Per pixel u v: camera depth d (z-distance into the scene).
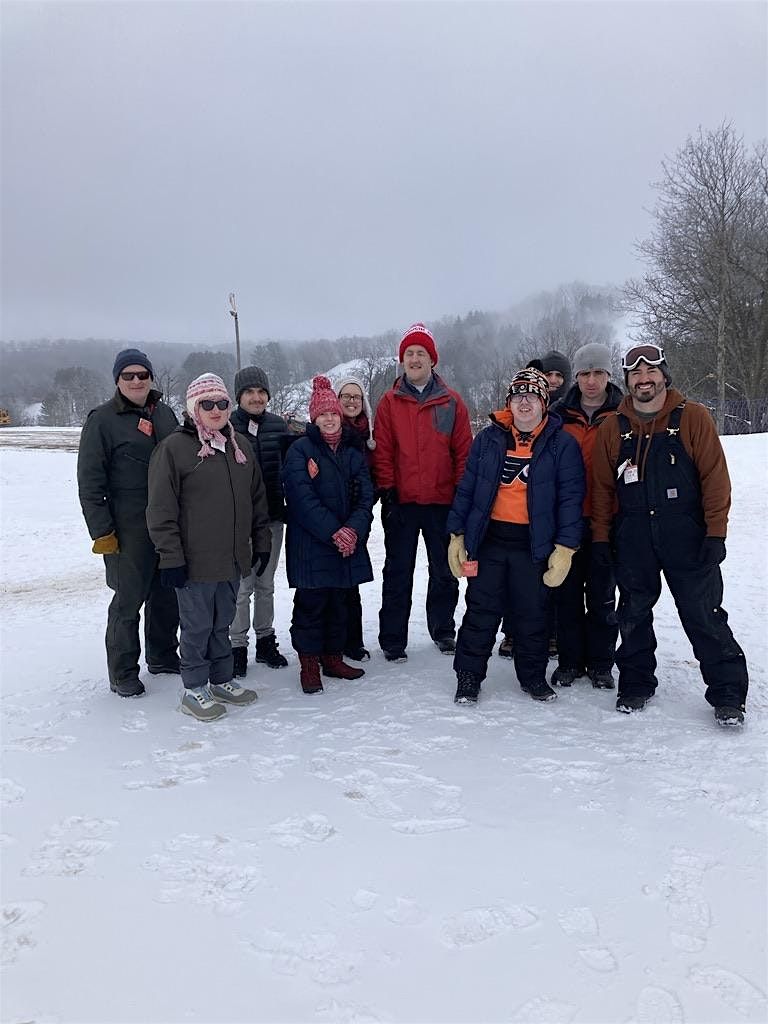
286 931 1.97
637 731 3.25
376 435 4.38
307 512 3.77
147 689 4.02
